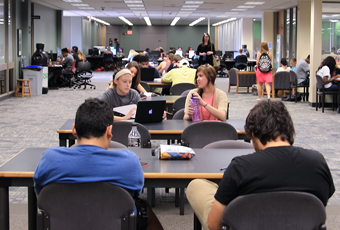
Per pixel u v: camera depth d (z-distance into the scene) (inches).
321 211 62.5
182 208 135.5
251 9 706.8
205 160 101.3
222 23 1200.8
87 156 69.4
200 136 132.8
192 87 303.7
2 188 89.2
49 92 532.7
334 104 400.2
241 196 61.5
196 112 159.5
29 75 494.6
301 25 597.9
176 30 1375.5
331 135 270.5
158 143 245.0
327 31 466.3
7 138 253.8
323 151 227.1
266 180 61.1
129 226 70.7
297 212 61.9
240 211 61.7
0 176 87.4
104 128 70.9
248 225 62.2
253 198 60.9
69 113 356.8
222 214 63.4
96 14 857.5
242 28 924.0
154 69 340.5
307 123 315.9
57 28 759.7
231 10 732.7
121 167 70.4
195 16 904.9
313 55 410.9
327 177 64.2
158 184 89.8
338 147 236.5
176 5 662.5
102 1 614.5
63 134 142.3
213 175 88.5
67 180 68.6
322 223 63.7
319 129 291.3
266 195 60.7
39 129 283.7
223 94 164.6
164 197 155.7
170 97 244.8
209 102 164.2
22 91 478.6
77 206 69.7
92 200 69.4
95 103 71.9
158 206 144.8
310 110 384.8
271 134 64.1
